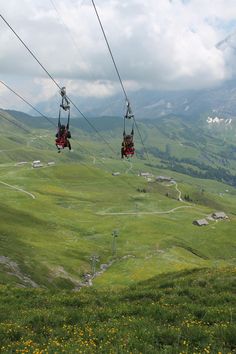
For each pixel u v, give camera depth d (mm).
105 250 156750
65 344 15898
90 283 114312
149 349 15750
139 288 34750
